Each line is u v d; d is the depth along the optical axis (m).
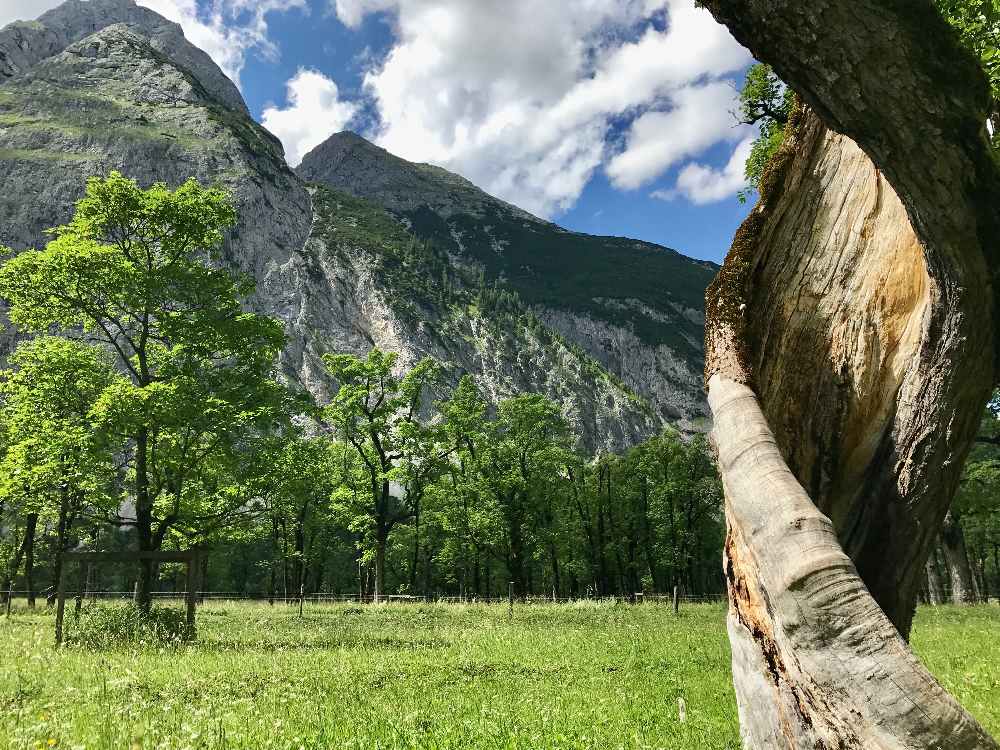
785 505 2.80
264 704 6.99
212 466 21.45
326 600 42.09
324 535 60.06
